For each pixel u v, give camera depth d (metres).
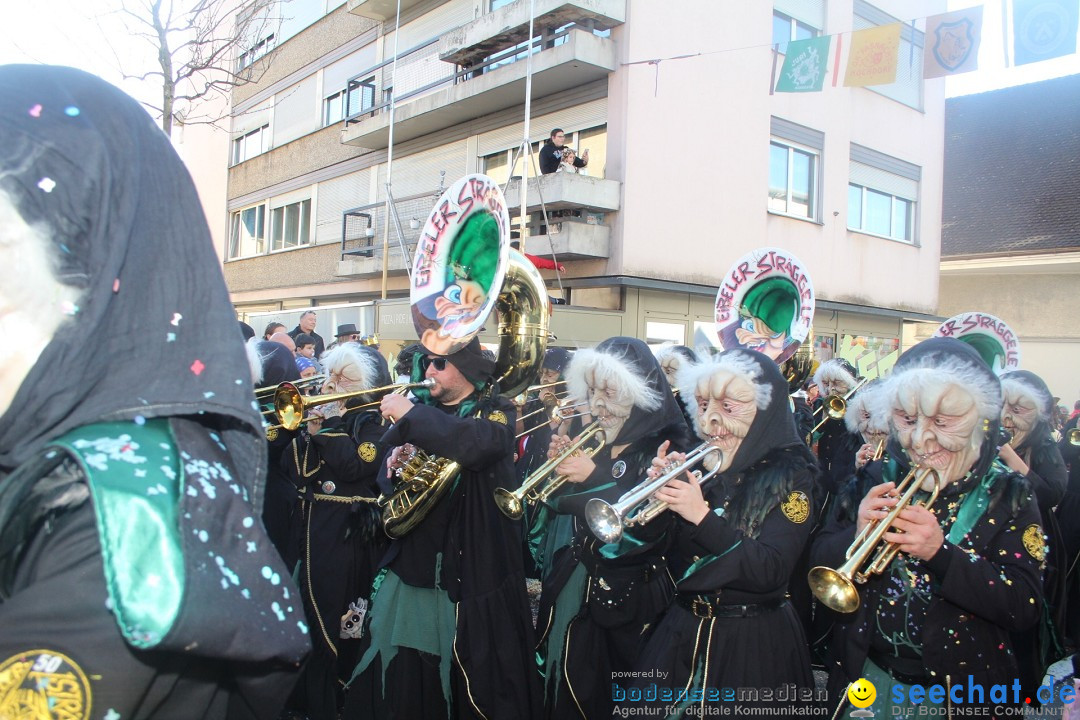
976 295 19.84
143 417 0.94
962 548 2.29
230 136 22.56
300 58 19.42
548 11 11.28
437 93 13.53
